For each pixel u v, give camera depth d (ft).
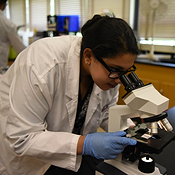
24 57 3.27
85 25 3.12
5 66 9.47
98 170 3.03
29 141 2.93
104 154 2.83
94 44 2.74
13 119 2.93
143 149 2.65
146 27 10.62
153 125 2.61
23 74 3.05
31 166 3.67
